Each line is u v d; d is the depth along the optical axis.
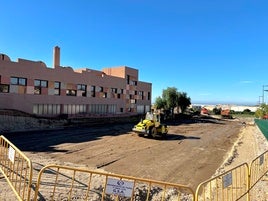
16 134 20.70
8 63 25.92
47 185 7.93
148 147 19.06
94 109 37.59
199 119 56.78
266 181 10.41
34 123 24.89
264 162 11.05
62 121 28.69
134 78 46.84
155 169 13.12
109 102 40.62
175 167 13.76
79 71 37.41
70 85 33.34
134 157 15.44
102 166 12.98
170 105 57.56
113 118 37.78
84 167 12.03
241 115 83.00
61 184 8.20
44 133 22.23
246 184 8.66
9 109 25.56
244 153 18.44
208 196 8.88
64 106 32.47
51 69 30.55
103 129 27.56
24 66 27.44
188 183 11.28
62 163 12.12
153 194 8.90
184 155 17.02
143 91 49.81
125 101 44.53
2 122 22.30
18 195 6.53
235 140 25.77
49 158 13.33
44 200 6.95
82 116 34.94
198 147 20.47
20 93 27.16
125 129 28.66
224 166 14.14
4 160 9.05
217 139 25.88
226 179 7.00
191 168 13.76
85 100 35.84
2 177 8.11
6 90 25.92
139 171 12.59
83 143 18.72
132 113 46.34
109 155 15.47
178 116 55.56
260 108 57.84
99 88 38.53
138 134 24.92
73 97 33.84
